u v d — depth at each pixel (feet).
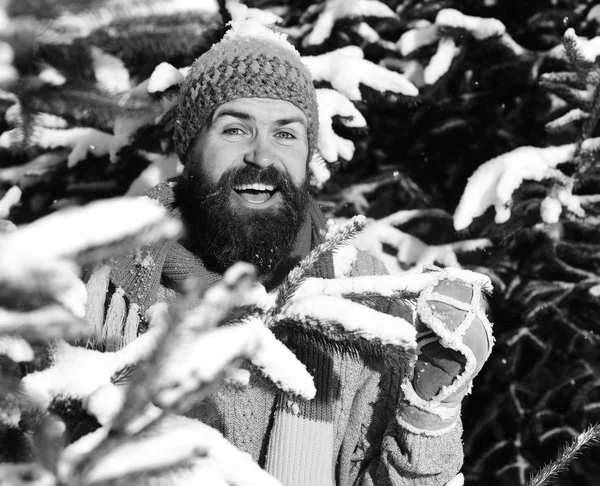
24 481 2.14
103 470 2.10
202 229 5.16
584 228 9.42
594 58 7.91
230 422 4.81
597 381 9.64
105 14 2.27
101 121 2.73
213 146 5.23
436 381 4.24
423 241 10.32
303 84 5.46
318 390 4.66
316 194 10.70
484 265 9.75
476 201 8.71
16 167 8.97
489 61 9.67
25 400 2.30
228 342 2.49
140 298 4.89
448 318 3.97
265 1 9.93
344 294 3.45
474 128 10.38
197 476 2.35
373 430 5.03
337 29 9.54
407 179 10.75
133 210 2.02
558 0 9.75
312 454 4.62
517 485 10.03
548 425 10.03
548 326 9.71
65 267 1.91
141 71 8.38
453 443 4.48
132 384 2.03
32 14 2.12
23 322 2.14
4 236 1.88
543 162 8.73
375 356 3.12
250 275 2.41
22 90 2.44
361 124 8.51
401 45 9.37
